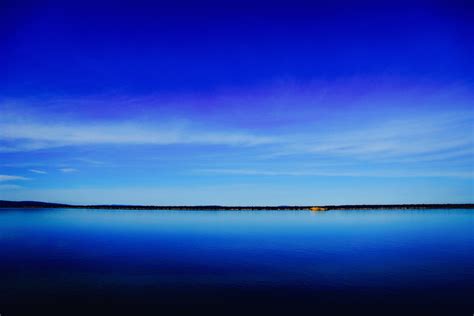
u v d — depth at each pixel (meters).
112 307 23.16
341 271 32.53
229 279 29.81
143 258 40.28
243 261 37.97
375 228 81.00
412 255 41.12
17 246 51.75
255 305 23.33
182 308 22.86
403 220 112.56
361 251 44.62
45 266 35.81
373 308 22.66
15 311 22.53
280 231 76.12
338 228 82.25
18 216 162.88
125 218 146.50
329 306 23.05
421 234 66.00
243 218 141.88
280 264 36.09
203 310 22.48
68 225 99.56
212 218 144.62
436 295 25.03
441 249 45.84
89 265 36.22
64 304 23.78
